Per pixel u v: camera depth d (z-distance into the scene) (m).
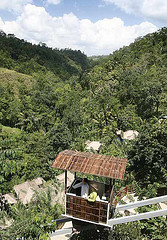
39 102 49.56
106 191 8.02
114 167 7.24
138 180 19.97
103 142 34.50
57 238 12.24
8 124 52.56
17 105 50.22
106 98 45.94
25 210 9.54
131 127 39.84
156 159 18.39
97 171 7.04
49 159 30.84
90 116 47.09
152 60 64.31
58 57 170.50
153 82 40.22
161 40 82.75
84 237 9.80
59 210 11.91
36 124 46.19
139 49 85.50
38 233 6.06
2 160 6.76
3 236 5.74
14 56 115.06
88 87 71.62
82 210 7.48
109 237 9.35
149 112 40.50
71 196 7.55
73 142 33.09
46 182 27.06
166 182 17.58
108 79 59.72
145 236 10.49
